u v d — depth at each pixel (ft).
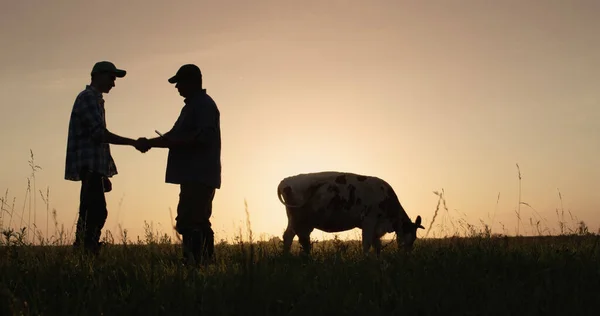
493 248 22.86
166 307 14.23
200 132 24.81
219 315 13.52
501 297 14.67
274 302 14.53
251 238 13.91
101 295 15.05
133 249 23.21
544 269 17.93
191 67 25.85
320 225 36.78
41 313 13.94
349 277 18.31
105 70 27.84
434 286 16.16
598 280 16.62
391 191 37.17
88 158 26.99
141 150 25.77
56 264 18.12
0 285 15.48
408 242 36.94
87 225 26.66
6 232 20.42
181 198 24.93
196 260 22.97
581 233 28.27
